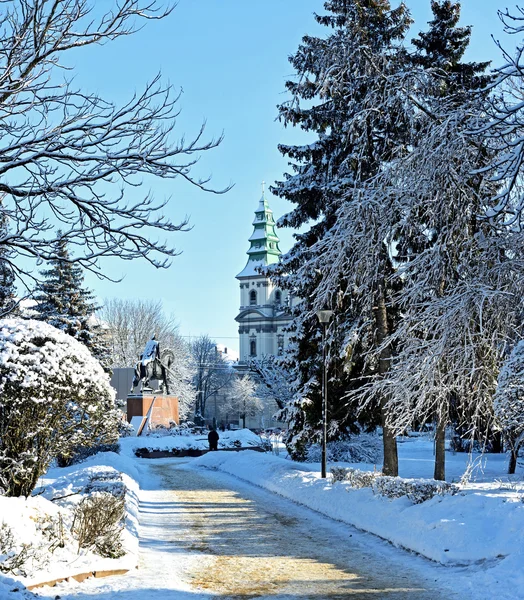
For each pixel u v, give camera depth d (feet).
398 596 28.81
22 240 30.42
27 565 28.71
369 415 81.35
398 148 51.90
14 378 36.99
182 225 32.01
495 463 88.02
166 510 57.36
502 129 38.88
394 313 68.44
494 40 34.09
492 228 44.45
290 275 76.95
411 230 49.70
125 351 254.47
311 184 72.43
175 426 178.70
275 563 35.76
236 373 385.70
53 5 28.94
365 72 59.21
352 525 47.98
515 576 29.35
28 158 30.35
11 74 30.19
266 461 89.51
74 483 55.11
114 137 30.78
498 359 44.86
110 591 28.04
